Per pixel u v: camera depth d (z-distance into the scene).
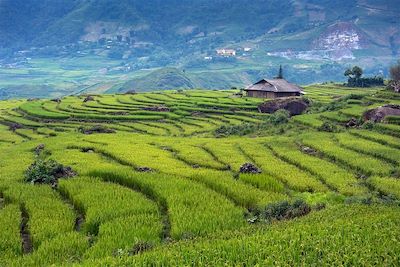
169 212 26.97
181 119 92.12
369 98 85.25
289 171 38.78
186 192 30.53
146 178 34.22
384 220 22.55
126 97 125.69
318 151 47.84
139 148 52.38
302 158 44.06
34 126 88.50
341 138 53.75
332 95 120.00
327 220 23.16
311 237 19.94
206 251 18.98
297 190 33.78
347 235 20.41
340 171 38.72
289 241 19.61
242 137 66.44
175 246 20.52
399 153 44.12
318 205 28.50
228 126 77.12
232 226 24.50
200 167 42.72
